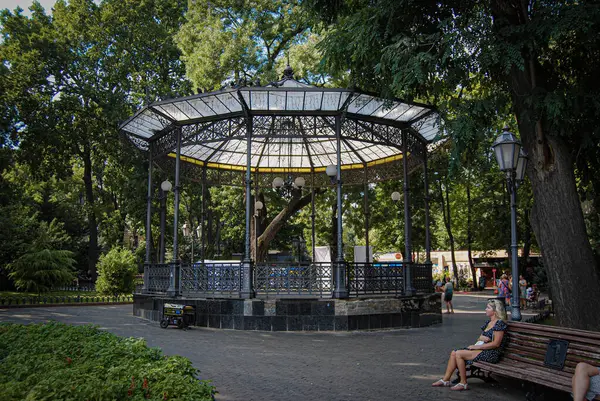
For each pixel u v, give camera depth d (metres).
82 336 6.32
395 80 8.92
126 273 25.52
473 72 9.38
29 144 26.27
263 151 19.09
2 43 26.97
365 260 18.44
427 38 9.06
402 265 13.70
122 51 28.17
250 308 12.02
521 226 31.45
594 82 9.66
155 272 14.86
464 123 8.94
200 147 17.73
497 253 43.06
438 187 34.75
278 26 20.27
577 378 4.68
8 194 28.50
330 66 11.78
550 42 9.41
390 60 9.45
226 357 8.15
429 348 9.27
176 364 4.39
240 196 26.53
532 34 8.33
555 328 5.53
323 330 11.88
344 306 12.02
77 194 39.84
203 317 12.45
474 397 5.71
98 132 28.52
